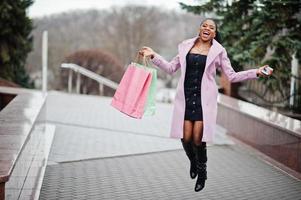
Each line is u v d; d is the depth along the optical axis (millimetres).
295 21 10805
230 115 11812
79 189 6625
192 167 5934
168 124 12891
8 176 4746
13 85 16172
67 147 9453
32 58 29906
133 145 9961
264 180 7520
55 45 30922
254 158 9102
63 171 7582
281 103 12617
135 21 31500
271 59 10766
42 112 10359
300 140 7918
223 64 5570
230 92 14281
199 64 5473
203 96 5473
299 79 11805
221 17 12289
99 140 10344
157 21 33000
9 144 6191
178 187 6926
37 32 32844
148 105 5730
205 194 6641
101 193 6480
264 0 10531
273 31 10758
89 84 23328
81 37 34375
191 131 5547
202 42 5605
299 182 7457
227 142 10602
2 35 17016
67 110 14695
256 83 13766
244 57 11172
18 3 16984
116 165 8156
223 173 7895
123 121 13070
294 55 10852
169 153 9289
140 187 6859
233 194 6699
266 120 9297
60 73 24078
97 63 24484
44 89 16594
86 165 8062
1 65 17562
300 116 11328
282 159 8641
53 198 6176
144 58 5664
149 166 8164
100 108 15508
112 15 33938
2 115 8641
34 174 7242
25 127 7488
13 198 5910
